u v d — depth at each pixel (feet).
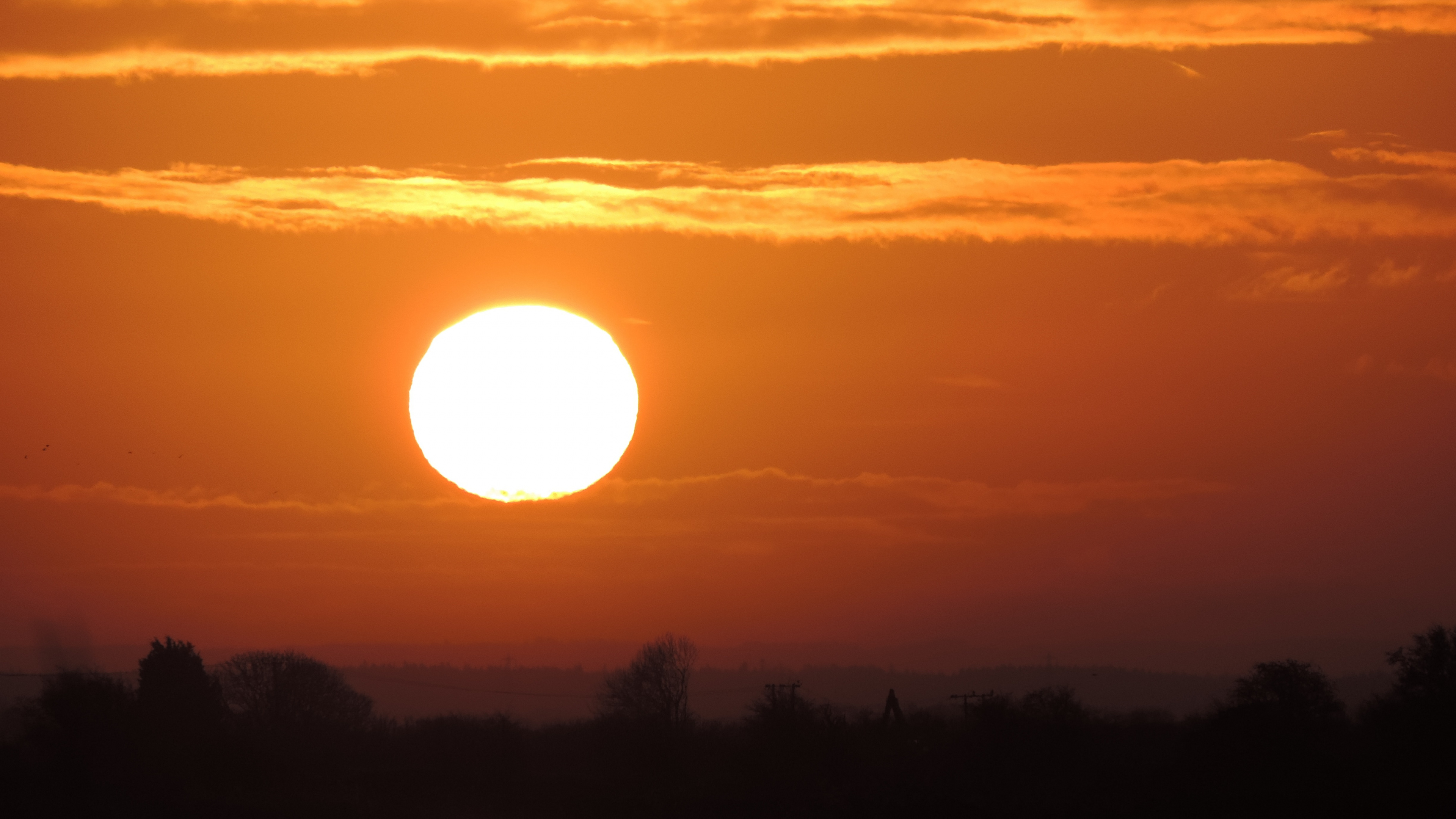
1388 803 634.43
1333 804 636.07
